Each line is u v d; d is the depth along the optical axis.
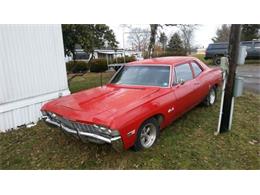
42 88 5.76
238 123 4.76
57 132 4.65
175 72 4.35
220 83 6.12
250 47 17.11
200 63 5.50
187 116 5.14
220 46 17.92
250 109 5.76
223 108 4.18
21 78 5.22
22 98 5.29
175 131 4.38
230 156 3.48
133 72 4.64
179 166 3.25
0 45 4.77
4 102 4.93
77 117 3.15
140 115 3.25
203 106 5.74
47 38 5.80
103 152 3.65
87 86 10.67
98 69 19.53
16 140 4.39
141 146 3.50
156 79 4.26
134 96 3.69
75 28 8.95
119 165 3.32
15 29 5.03
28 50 5.34
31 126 5.20
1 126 4.90
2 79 4.85
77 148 3.88
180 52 30.08
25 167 3.41
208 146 3.79
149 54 16.69
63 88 6.39
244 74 12.23
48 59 5.86
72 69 17.19
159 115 3.71
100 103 3.48
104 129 2.92
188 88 4.46
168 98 3.85
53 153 3.78
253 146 3.78
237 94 4.06
